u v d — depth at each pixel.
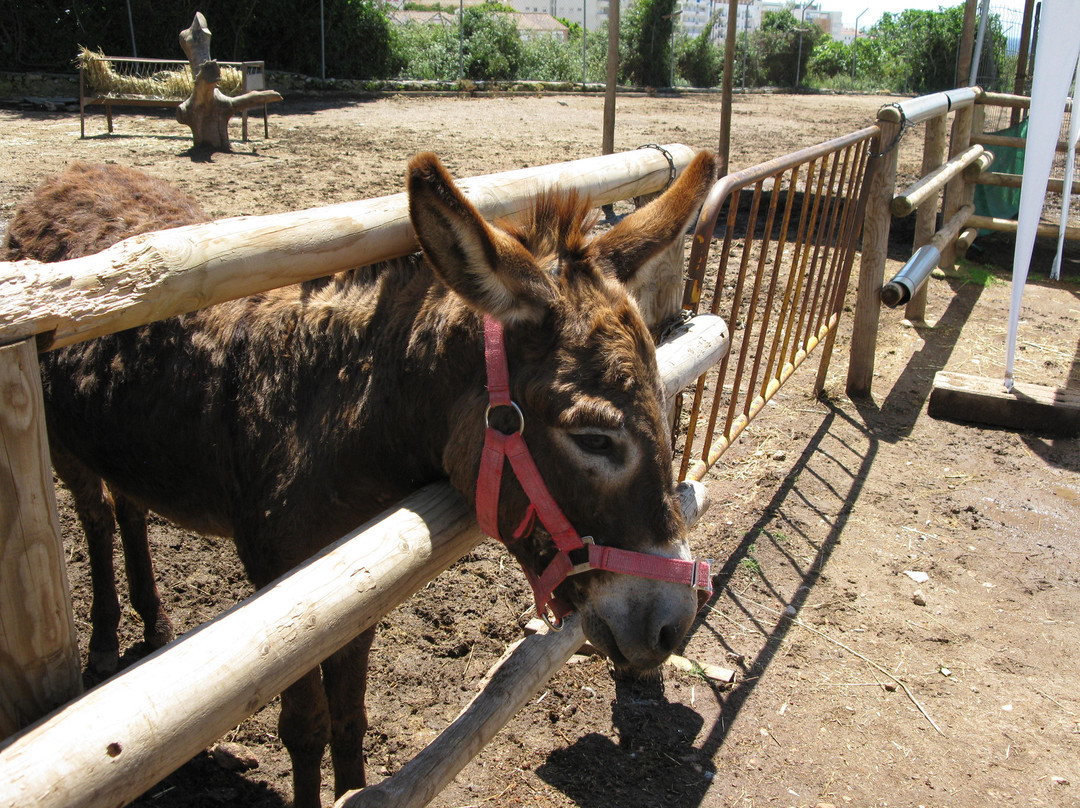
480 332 1.85
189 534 3.99
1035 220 4.96
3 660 1.25
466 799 2.56
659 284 3.06
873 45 37.84
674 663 3.15
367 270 2.21
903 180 12.03
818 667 3.20
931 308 7.44
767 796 2.62
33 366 1.19
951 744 2.85
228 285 1.62
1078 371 6.11
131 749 1.14
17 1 17.94
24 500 1.21
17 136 12.54
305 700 2.26
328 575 1.57
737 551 3.90
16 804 1.01
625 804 2.56
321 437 2.07
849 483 4.57
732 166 13.12
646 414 1.69
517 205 2.41
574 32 35.91
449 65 25.94
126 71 14.78
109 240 2.61
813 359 6.25
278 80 20.94
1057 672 3.23
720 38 35.44
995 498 4.48
